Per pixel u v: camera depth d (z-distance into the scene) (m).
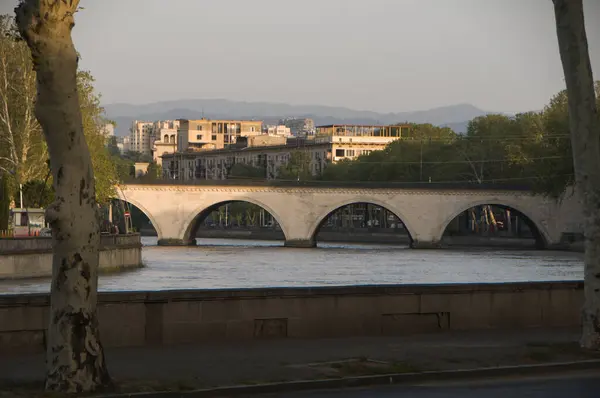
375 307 31.78
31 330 27.23
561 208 177.50
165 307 29.17
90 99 118.12
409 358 26.59
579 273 107.12
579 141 29.55
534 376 25.17
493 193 180.62
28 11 20.53
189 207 183.38
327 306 31.06
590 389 22.81
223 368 24.61
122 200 181.00
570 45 29.17
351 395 21.92
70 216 21.42
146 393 21.17
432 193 182.88
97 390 21.45
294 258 141.12
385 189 183.88
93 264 21.84
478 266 121.62
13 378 22.97
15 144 109.75
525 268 117.56
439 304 32.69
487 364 25.88
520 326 34.03
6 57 109.56
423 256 149.88
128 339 28.73
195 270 109.25
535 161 167.50
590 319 29.14
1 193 93.56
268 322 30.47
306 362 25.67
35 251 87.38
